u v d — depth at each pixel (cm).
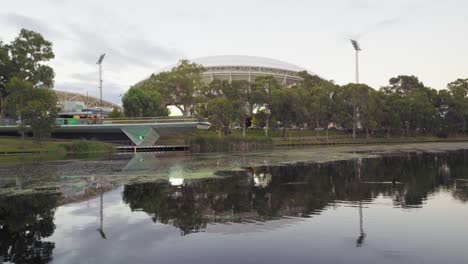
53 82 7044
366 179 2364
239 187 2109
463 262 916
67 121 6931
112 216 1452
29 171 3056
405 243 1062
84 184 2295
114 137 7206
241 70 12838
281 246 1048
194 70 9250
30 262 967
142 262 944
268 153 5344
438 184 2119
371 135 11038
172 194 1911
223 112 7244
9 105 5506
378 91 10862
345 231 1184
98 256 1003
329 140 9369
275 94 7956
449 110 11150
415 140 10506
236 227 1255
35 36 6762
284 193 1892
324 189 1997
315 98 8712
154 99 8094
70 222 1373
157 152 6259
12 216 1484
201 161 3988
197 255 985
